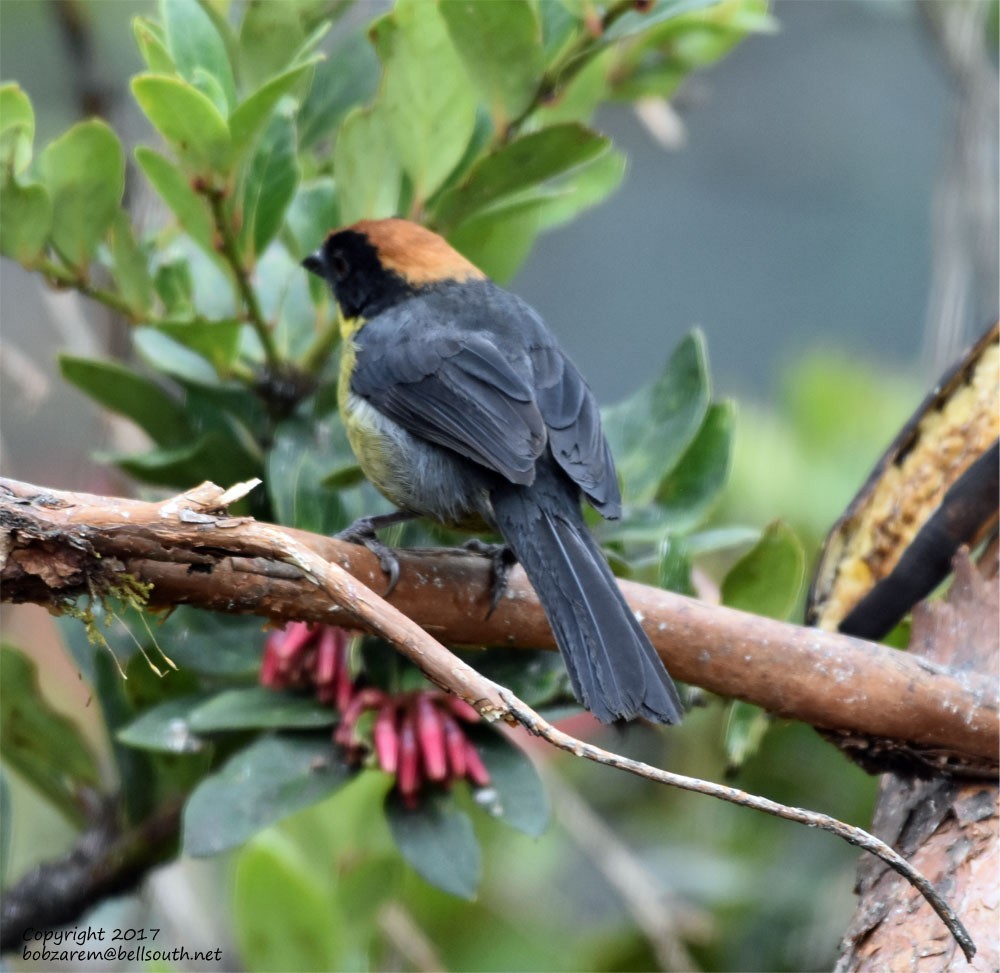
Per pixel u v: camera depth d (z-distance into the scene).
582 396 8.51
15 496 6.05
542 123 10.06
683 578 7.99
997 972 6.20
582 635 6.93
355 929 9.06
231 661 8.29
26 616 13.78
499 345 8.70
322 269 9.15
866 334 22.39
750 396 21.50
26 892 8.88
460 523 8.57
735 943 10.81
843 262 22.73
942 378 8.20
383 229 9.08
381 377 8.62
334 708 7.77
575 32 8.71
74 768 8.91
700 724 11.52
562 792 10.41
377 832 9.65
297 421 8.84
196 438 8.96
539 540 7.73
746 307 22.73
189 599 6.44
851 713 6.97
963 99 11.95
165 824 8.80
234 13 12.05
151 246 9.38
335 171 9.05
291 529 7.04
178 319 8.22
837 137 22.97
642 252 23.03
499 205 8.90
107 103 11.77
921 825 7.12
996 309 11.73
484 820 10.75
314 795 7.51
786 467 12.71
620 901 12.34
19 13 15.55
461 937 10.55
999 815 6.85
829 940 10.64
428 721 7.57
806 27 22.78
